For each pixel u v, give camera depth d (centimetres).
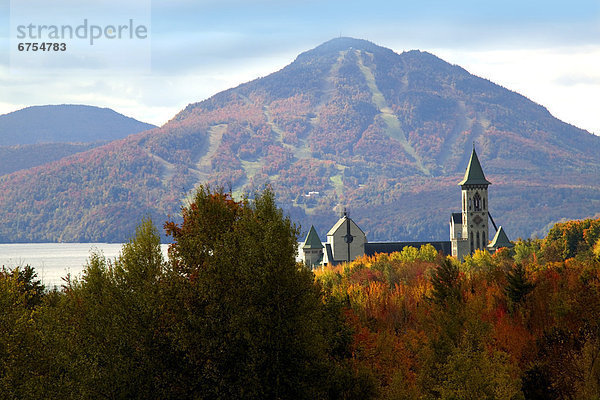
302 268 8781
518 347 14362
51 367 8469
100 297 8575
